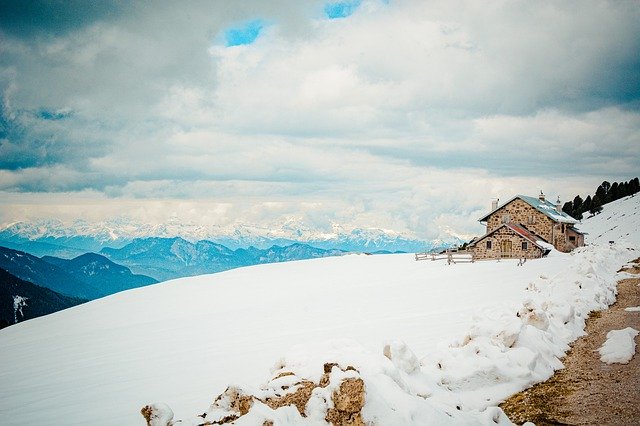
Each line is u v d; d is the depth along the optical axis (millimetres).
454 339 15484
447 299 32219
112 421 15492
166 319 39000
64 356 27984
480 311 20344
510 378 12672
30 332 40156
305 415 9547
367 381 9750
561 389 12211
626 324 17109
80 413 16672
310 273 63562
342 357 11328
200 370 20703
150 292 57750
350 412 9242
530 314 16109
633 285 24938
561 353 14797
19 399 19562
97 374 22406
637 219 96312
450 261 58938
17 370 25625
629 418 10102
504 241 62156
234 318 34812
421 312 28281
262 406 9367
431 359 13961
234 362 21375
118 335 33344
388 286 43344
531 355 13320
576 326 17234
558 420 10523
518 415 11062
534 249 60031
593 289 22109
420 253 76875
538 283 27812
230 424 8836
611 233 93375
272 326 29688
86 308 51000
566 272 27047
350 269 64688
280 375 11641
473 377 12656
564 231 67812
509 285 35406
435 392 11984
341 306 34688
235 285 57438
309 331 26531
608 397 11266
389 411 9328
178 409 15422
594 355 14398
